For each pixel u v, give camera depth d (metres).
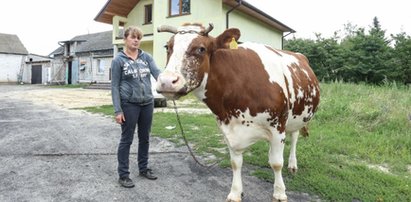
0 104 13.02
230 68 3.22
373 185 4.05
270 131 3.40
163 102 11.51
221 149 5.76
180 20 17.91
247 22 18.66
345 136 6.47
